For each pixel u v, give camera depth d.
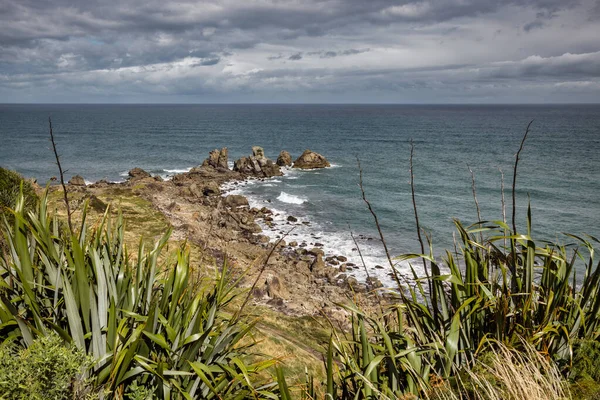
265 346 12.71
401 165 72.62
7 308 3.25
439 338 3.23
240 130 156.50
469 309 3.35
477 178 61.06
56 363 2.73
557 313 3.47
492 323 3.48
